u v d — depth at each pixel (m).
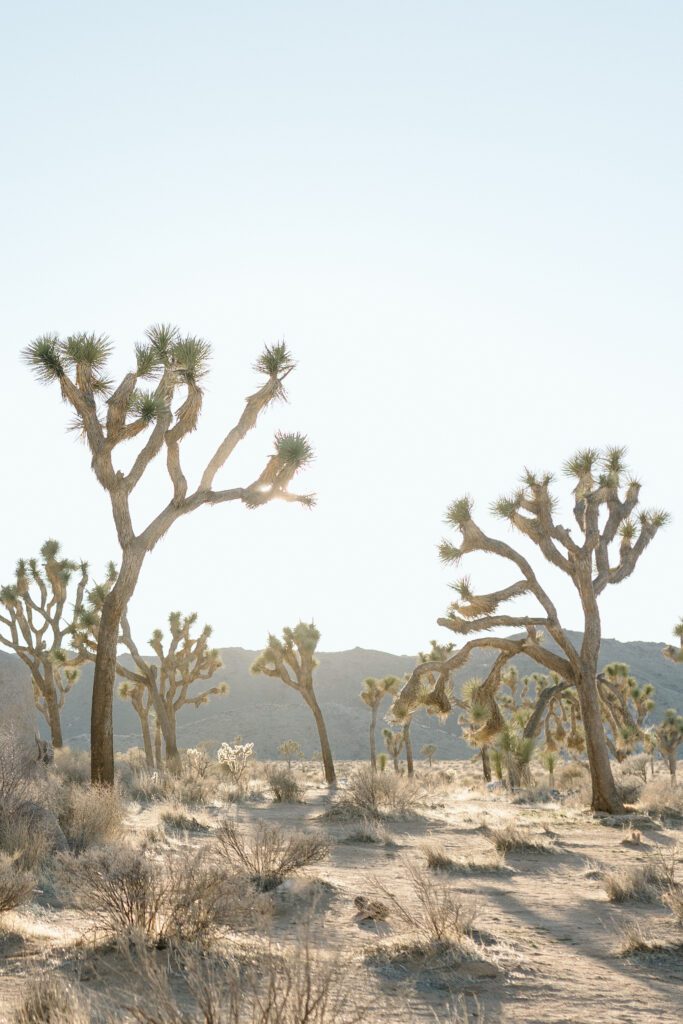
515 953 7.04
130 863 6.88
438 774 47.41
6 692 13.44
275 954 5.88
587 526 24.19
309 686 39.69
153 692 37.31
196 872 7.25
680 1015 5.58
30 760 12.78
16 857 8.56
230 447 17.66
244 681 150.88
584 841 16.31
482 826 18.16
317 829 16.88
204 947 6.43
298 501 17.78
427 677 26.17
